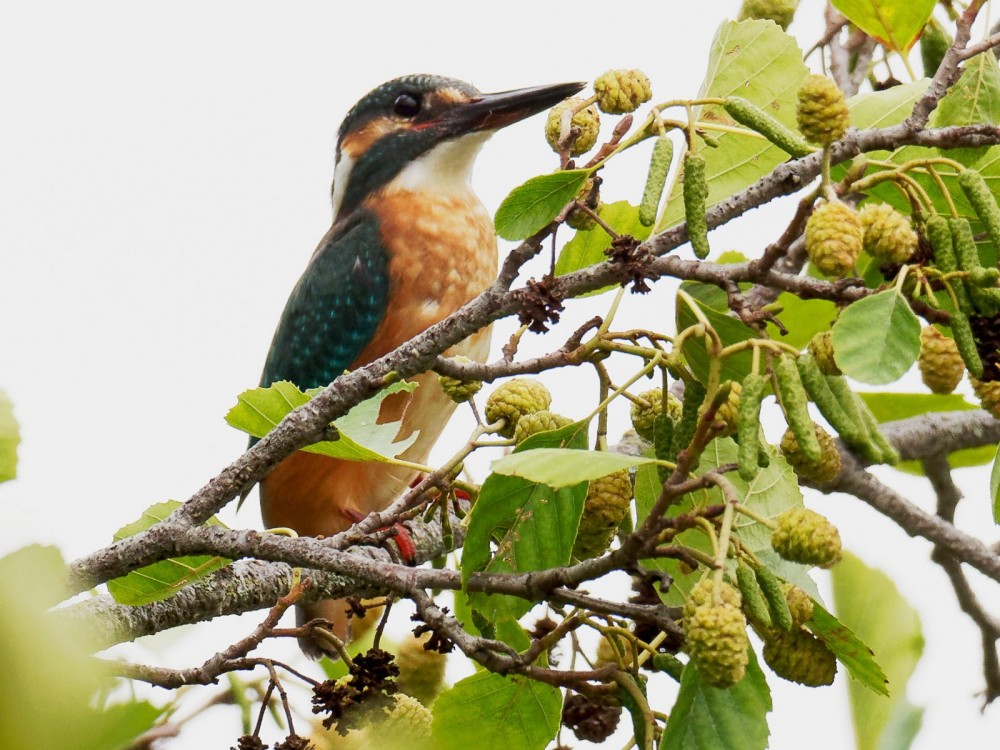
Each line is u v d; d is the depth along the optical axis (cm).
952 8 696
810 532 342
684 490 358
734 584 384
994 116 524
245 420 493
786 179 479
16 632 118
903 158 543
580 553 456
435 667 598
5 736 116
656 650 426
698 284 604
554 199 430
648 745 401
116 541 490
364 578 452
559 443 432
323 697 481
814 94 388
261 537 458
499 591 422
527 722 484
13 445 325
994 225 389
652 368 412
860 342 348
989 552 768
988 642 775
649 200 402
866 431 363
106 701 148
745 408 345
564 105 496
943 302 408
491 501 425
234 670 481
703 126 432
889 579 591
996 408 462
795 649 398
